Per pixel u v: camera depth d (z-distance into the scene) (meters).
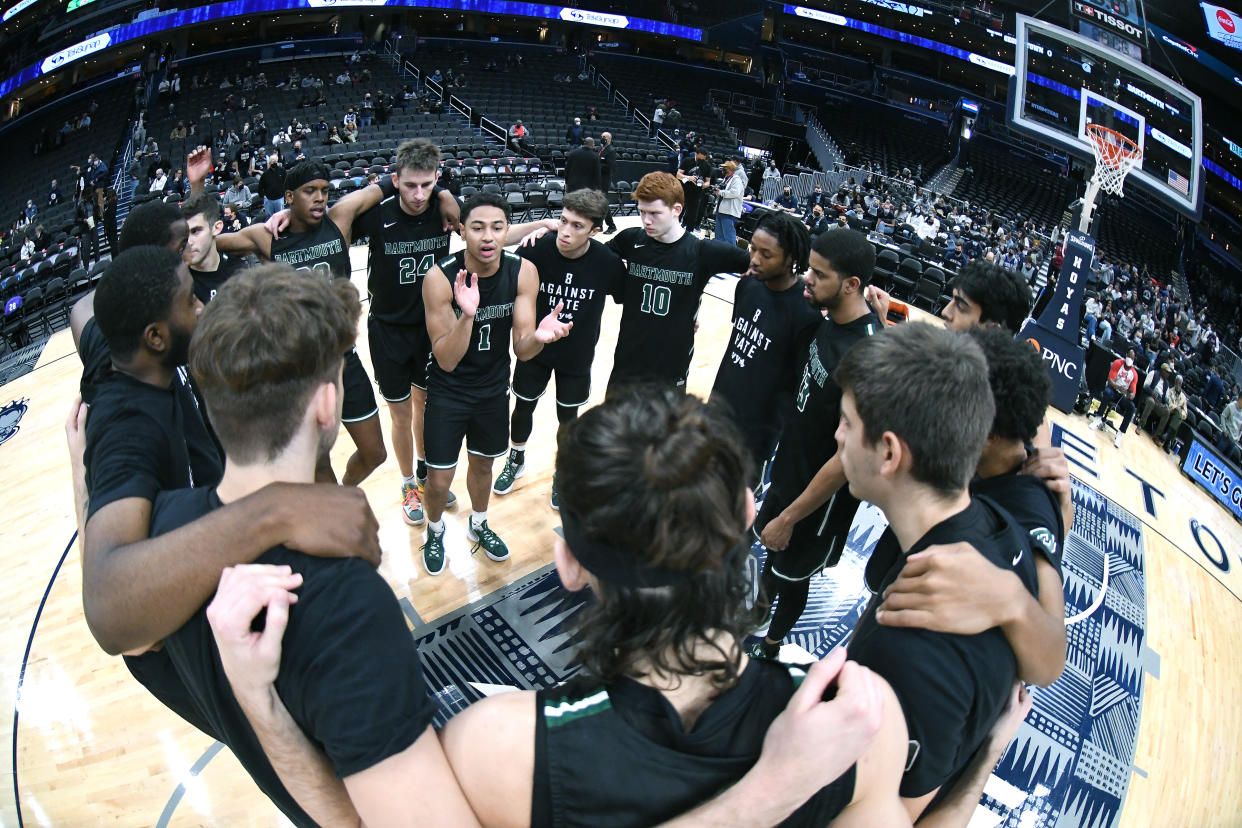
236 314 0.98
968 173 27.42
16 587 3.56
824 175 22.67
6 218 18.97
